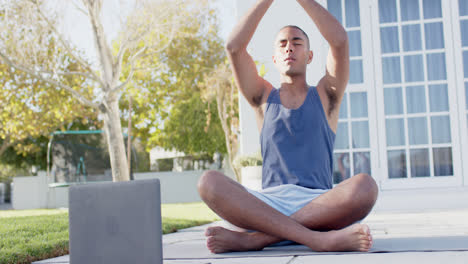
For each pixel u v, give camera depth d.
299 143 1.98
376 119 5.51
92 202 1.36
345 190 1.77
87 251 1.35
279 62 2.07
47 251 2.28
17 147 14.64
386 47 5.61
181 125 13.66
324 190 1.93
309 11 1.96
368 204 1.78
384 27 5.62
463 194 5.03
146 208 1.30
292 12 5.47
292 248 1.90
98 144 9.66
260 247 1.85
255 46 5.51
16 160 16.25
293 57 2.03
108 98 9.14
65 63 11.89
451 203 5.04
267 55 5.50
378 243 2.03
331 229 1.85
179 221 4.48
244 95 2.12
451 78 5.46
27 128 12.62
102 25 9.01
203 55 12.27
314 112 2.01
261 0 2.02
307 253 1.69
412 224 3.20
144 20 8.92
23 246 2.38
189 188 12.48
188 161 14.22
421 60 5.55
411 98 5.54
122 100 14.99
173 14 9.12
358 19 5.63
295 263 1.46
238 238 1.84
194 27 9.77
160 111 14.88
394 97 5.56
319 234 1.72
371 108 5.52
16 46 8.66
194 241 2.67
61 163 9.61
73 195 1.39
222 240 1.84
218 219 4.97
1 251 2.19
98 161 9.64
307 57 2.08
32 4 8.38
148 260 1.28
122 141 9.30
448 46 5.48
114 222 1.33
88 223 1.36
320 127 2.00
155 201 1.29
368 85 5.54
